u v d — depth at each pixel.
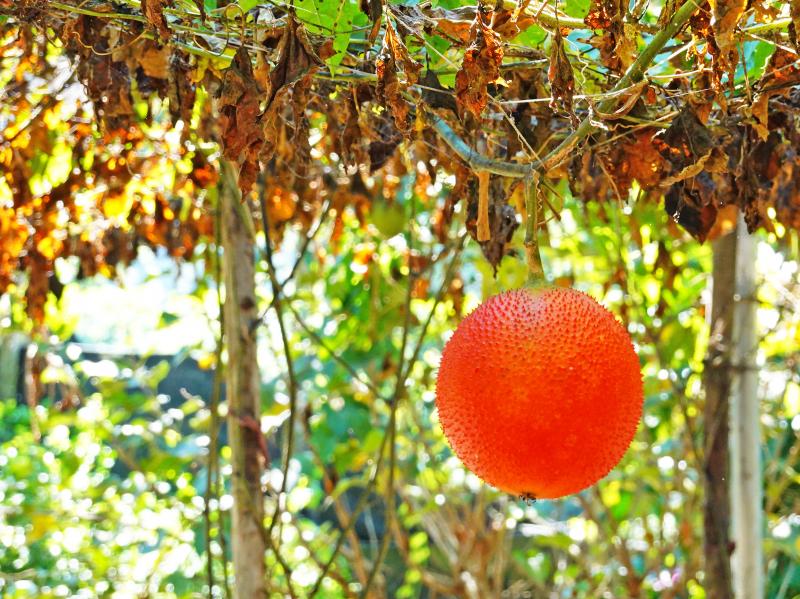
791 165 0.94
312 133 1.28
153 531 1.83
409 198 1.50
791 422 1.92
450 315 1.53
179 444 1.71
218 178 1.15
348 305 1.72
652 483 1.76
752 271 1.26
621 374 0.68
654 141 0.86
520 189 0.93
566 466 0.66
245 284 1.20
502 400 0.66
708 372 1.26
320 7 0.75
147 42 0.86
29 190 1.12
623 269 1.38
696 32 0.74
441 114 0.86
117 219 1.31
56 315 1.62
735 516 1.28
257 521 1.17
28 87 1.07
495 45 0.70
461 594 1.80
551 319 0.67
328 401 1.65
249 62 0.75
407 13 0.76
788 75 0.77
